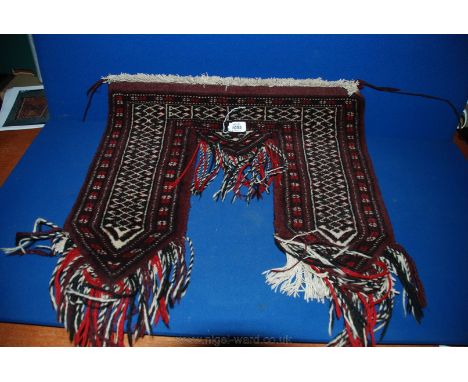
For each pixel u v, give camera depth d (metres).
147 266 1.17
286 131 1.66
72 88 1.67
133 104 1.64
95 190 1.39
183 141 1.61
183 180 1.46
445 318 1.11
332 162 1.56
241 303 1.11
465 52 1.52
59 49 1.54
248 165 1.54
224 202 1.40
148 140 1.61
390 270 1.20
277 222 1.32
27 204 1.36
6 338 1.02
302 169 1.52
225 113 1.65
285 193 1.42
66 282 1.12
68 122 1.76
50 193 1.41
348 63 1.58
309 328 1.07
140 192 1.40
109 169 1.48
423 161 1.67
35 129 1.76
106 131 1.64
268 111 1.65
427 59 1.55
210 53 1.56
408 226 1.36
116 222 1.28
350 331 1.06
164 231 1.27
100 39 1.51
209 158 1.56
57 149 1.60
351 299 1.12
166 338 1.04
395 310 1.12
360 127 1.68
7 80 2.01
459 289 1.18
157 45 1.53
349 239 1.27
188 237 1.27
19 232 1.24
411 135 1.82
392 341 1.05
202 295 1.12
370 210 1.38
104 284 1.12
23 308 1.08
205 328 1.06
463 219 1.40
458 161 1.68
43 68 1.61
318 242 1.25
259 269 1.19
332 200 1.41
